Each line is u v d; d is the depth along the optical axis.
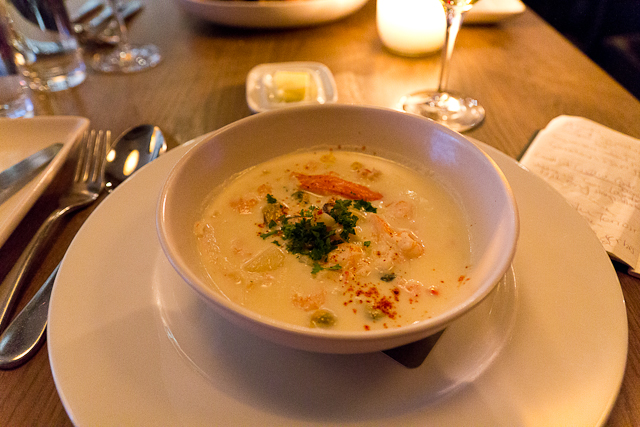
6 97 0.42
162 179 0.28
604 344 0.20
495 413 0.17
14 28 0.46
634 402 0.20
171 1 0.66
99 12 0.62
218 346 0.20
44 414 0.20
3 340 0.22
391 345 0.17
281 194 0.30
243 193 0.29
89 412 0.17
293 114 0.30
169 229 0.20
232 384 0.19
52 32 0.47
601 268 0.23
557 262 0.23
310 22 0.56
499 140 0.38
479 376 0.19
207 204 0.28
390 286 0.25
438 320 0.17
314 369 0.19
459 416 0.17
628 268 0.26
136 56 0.52
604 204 0.30
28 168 0.32
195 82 0.47
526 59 0.51
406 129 0.30
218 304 0.17
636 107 0.43
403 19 0.48
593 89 0.46
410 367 0.19
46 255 0.27
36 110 0.43
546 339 0.20
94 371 0.18
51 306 0.21
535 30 0.58
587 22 0.89
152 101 0.44
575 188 0.32
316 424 0.17
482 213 0.25
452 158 0.28
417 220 0.28
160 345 0.20
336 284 0.25
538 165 0.34
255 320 0.16
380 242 0.27
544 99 0.44
